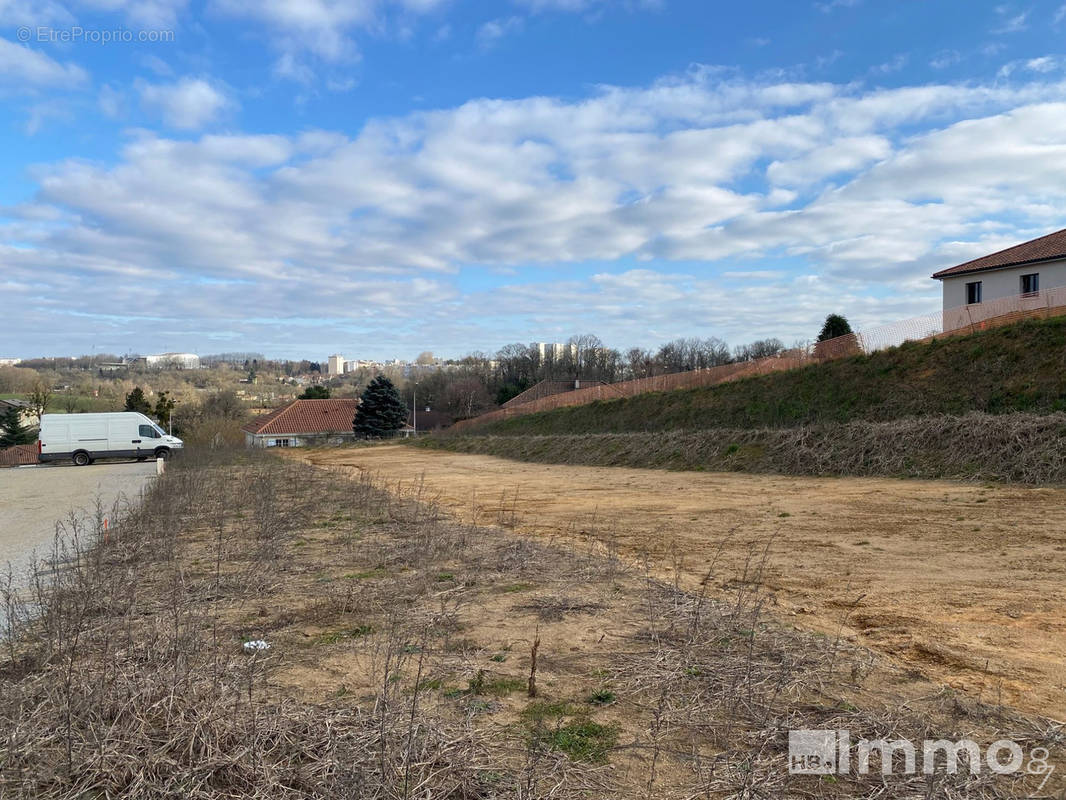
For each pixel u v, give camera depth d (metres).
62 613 5.87
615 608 6.71
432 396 83.69
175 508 13.73
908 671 5.01
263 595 7.35
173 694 4.21
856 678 4.89
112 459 38.25
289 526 11.78
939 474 15.68
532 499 16.58
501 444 35.81
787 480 17.59
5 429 56.69
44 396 66.62
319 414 69.88
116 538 10.74
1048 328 20.36
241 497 15.53
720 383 31.03
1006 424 16.02
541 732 4.14
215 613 6.42
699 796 3.47
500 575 8.10
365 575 8.25
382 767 3.44
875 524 11.14
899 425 18.14
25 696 4.21
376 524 12.22
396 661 5.28
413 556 9.08
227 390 86.56
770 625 6.06
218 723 3.93
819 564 8.62
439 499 17.06
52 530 13.25
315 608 6.77
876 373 23.45
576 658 5.36
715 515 12.88
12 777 3.41
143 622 6.17
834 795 3.46
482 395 80.06
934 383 21.14
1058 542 9.20
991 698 4.54
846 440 18.72
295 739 3.87
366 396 63.97
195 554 9.64
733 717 4.31
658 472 21.77
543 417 41.00
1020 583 7.38
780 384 27.06
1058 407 16.97
